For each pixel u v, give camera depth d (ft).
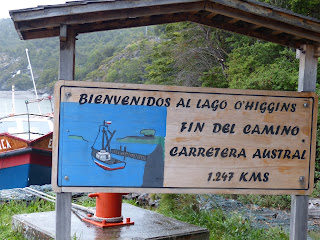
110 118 12.96
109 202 18.66
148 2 12.14
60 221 12.76
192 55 73.00
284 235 20.79
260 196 32.76
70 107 12.73
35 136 37.29
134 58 207.31
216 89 13.55
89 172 12.81
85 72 285.84
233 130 13.66
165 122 13.28
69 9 11.90
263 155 13.84
